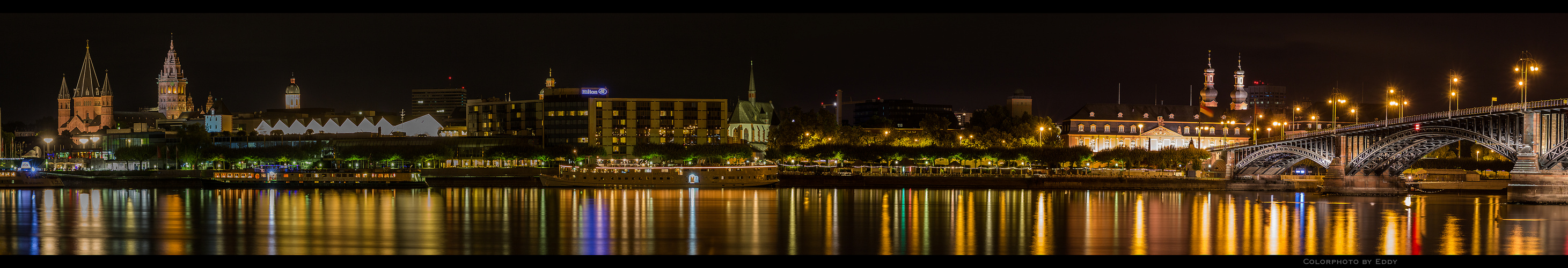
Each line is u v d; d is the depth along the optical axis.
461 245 123.44
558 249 120.69
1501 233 131.75
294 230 138.50
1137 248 120.69
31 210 168.75
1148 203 188.38
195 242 126.88
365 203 186.62
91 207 173.50
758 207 175.12
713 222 148.62
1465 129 173.75
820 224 145.88
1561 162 162.25
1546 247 120.00
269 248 121.88
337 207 174.50
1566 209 158.00
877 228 141.12
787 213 163.75
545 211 166.25
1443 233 132.88
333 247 122.25
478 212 165.25
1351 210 169.62
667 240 128.75
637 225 144.75
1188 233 134.25
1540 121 161.88
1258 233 134.62
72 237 131.00
